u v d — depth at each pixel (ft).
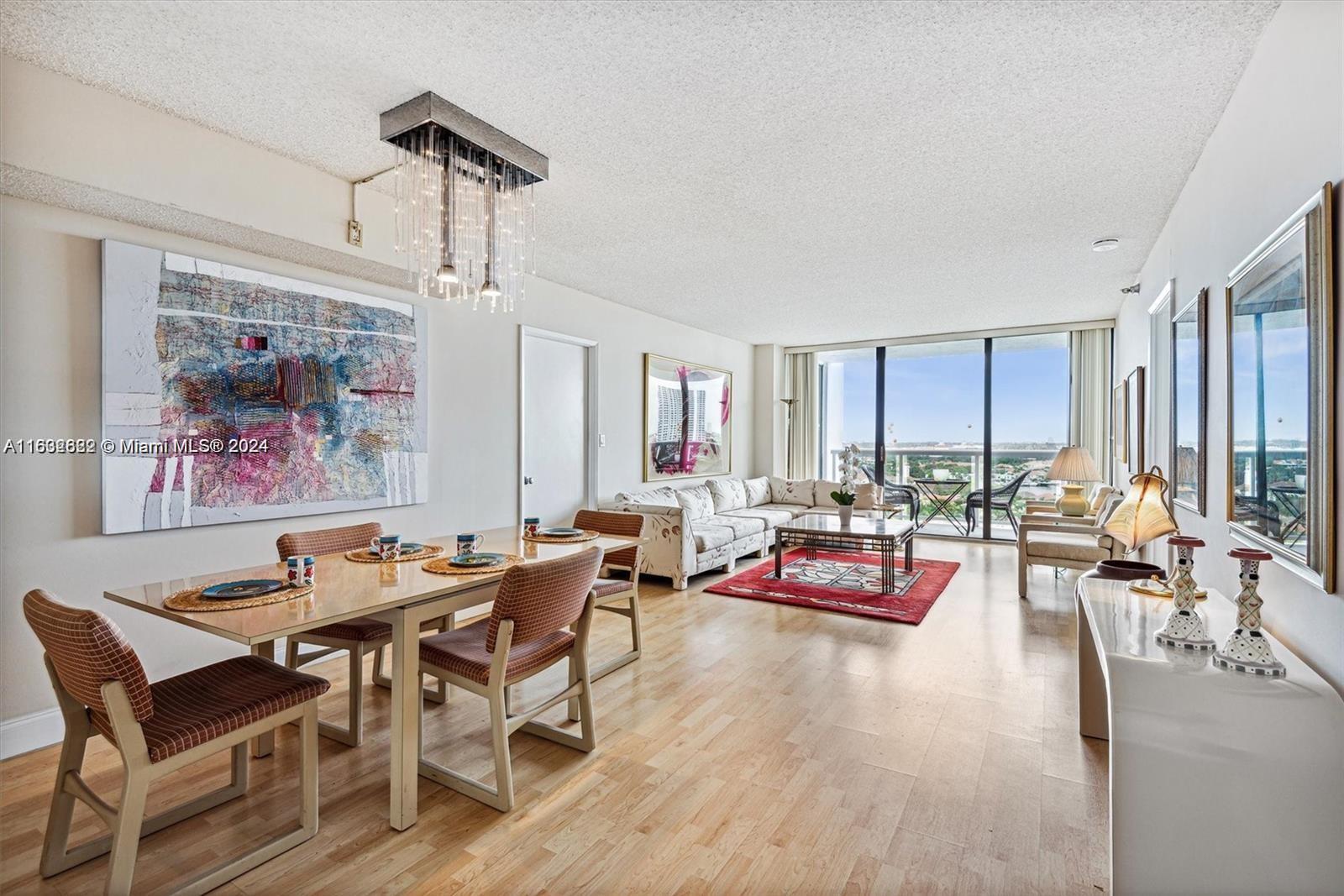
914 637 12.01
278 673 6.24
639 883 5.36
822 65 6.78
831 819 6.25
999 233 12.26
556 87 7.24
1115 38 6.29
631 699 9.19
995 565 18.92
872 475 25.81
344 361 11.11
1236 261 7.10
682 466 21.89
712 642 11.78
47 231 7.84
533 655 7.04
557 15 5.98
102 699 4.76
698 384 22.81
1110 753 4.63
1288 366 5.30
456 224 8.77
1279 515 5.50
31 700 7.72
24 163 6.82
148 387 8.62
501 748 6.41
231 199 8.55
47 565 7.84
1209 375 8.21
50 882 5.40
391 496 11.87
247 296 9.73
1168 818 4.43
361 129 8.34
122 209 8.05
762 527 20.26
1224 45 6.39
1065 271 15.01
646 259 14.14
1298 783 4.29
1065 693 9.31
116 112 7.50
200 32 6.27
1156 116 7.79
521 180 9.07
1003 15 5.96
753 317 20.81
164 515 8.76
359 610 5.69
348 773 7.19
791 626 12.78
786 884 5.33
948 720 8.43
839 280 15.90
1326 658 4.80
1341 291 4.51
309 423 10.54
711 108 7.67
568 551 8.80
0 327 7.48
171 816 6.15
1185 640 5.47
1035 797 6.60
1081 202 10.65
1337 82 4.58
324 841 5.92
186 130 8.11
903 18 6.01
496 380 14.35
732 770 7.19
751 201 10.62
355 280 11.46
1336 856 4.15
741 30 6.19
